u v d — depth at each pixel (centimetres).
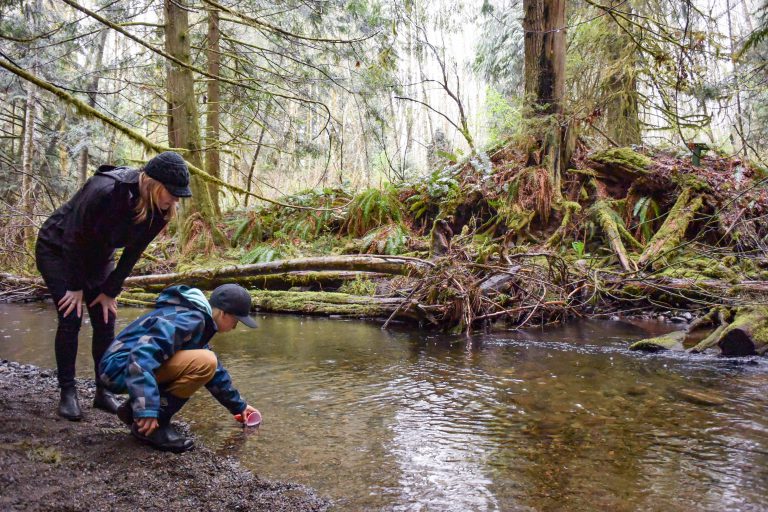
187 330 218
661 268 614
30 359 402
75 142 1213
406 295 588
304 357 407
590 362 378
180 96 887
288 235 912
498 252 568
